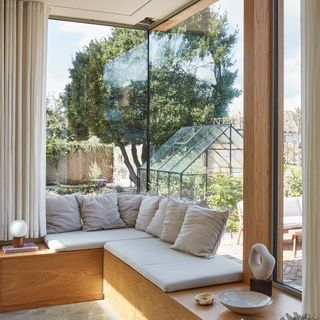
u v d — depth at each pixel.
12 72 4.32
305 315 2.21
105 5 4.55
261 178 3.21
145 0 4.41
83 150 5.07
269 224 3.24
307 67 2.42
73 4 4.53
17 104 4.36
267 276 2.90
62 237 4.38
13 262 3.93
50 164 4.88
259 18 3.19
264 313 2.64
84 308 3.96
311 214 2.38
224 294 2.81
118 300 3.82
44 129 4.52
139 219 4.77
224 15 3.96
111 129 5.23
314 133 2.38
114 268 3.92
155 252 3.74
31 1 4.40
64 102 4.97
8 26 4.29
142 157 5.42
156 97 5.25
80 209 4.82
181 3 4.48
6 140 4.28
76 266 4.14
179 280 3.00
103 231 4.68
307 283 2.39
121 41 5.28
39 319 3.67
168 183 4.89
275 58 3.23
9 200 4.30
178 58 4.75
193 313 2.62
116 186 5.25
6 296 3.91
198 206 3.90
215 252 3.61
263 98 3.22
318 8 2.37
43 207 4.50
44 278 4.04
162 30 5.10
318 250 2.35
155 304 3.10
